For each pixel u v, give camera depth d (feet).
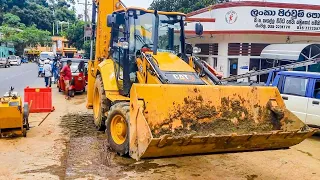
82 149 23.12
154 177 18.44
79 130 28.76
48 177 17.84
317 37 53.31
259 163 21.53
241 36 52.31
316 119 28.48
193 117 18.20
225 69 53.62
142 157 15.64
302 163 21.79
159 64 21.44
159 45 24.86
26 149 22.70
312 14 51.83
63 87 55.16
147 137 15.05
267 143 17.34
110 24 25.58
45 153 21.95
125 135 20.93
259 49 52.70
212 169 20.08
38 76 90.33
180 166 20.47
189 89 18.44
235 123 18.69
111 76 26.43
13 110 24.29
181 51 25.68
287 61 49.78
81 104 44.19
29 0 285.84
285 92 30.94
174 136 14.92
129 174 18.80
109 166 19.98
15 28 230.48
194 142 15.37
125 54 24.08
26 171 18.62
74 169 19.27
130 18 24.03
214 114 18.52
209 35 54.75
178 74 20.77
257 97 19.62
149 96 17.54
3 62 142.72
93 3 34.76
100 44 31.96
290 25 51.47
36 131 27.99
